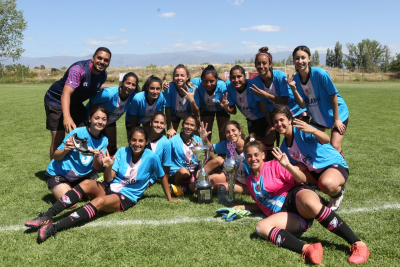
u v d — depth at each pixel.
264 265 2.58
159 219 3.52
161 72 45.47
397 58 51.75
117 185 3.86
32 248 2.90
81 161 4.02
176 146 4.64
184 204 3.97
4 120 10.90
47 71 46.84
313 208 2.87
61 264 2.64
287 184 3.30
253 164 3.40
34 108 14.07
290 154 3.81
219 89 5.57
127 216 3.60
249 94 5.38
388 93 21.30
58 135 5.09
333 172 3.55
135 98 5.30
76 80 4.63
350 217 3.45
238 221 3.45
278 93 5.17
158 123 4.31
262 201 3.42
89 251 2.82
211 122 5.89
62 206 3.39
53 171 4.04
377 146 6.79
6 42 45.47
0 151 6.75
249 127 5.86
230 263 2.61
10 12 45.03
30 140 7.86
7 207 3.89
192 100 5.26
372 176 4.84
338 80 43.72
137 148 3.74
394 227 3.19
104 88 5.16
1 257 2.75
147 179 4.00
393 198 3.98
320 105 4.59
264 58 4.92
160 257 2.72
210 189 3.98
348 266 2.55
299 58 4.36
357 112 12.29
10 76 44.28
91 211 3.37
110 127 5.57
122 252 2.80
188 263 2.62
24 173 5.27
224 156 4.91
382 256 2.68
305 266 2.56
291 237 2.80
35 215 3.68
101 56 4.64
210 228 3.25
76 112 5.17
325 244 2.92
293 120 3.50
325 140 3.48
